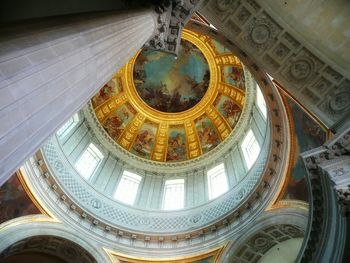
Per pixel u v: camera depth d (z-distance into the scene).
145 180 23.47
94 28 5.83
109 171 22.44
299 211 12.93
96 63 5.78
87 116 23.89
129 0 9.32
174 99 28.98
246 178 17.83
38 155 16.00
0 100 3.50
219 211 17.64
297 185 13.26
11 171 4.04
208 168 23.31
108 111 26.31
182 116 28.11
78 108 5.71
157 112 28.38
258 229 14.66
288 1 11.30
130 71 27.89
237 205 16.56
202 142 26.17
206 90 27.61
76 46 5.09
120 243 17.19
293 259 15.41
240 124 22.98
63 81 4.73
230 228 16.31
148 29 8.73
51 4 7.58
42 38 4.42
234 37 12.54
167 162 25.30
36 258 15.93
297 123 12.88
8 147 3.76
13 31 4.12
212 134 25.94
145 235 17.81
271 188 14.76
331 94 11.38
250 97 21.89
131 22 7.61
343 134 9.82
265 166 15.20
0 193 13.77
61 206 16.47
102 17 6.49
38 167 15.96
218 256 15.70
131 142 26.34
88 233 16.67
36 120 4.23
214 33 13.47
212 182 21.50
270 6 11.66
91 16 6.23
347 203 8.27
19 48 3.93
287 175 13.83
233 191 18.11
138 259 16.70
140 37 8.12
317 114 11.60
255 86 21.05
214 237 16.64
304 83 11.88
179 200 21.20
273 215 14.15
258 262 15.89
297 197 13.27
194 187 21.94
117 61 6.79
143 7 9.27
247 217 15.73
